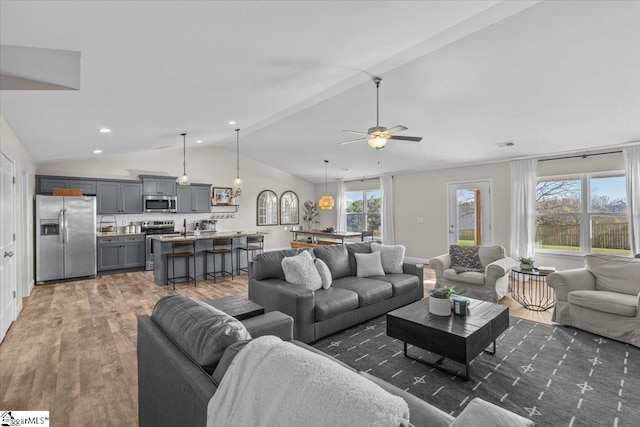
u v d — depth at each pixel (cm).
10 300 360
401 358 283
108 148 578
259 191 949
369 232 787
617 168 499
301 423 82
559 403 216
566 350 295
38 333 336
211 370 124
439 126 493
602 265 360
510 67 325
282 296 314
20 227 416
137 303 448
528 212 578
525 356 284
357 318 352
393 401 81
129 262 672
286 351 103
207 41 220
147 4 165
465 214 681
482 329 251
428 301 301
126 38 199
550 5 238
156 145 651
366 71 350
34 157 542
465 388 235
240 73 297
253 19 200
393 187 820
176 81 290
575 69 315
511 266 443
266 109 456
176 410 127
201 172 837
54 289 527
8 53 203
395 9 217
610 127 434
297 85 362
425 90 393
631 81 323
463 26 266
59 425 193
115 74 252
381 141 378
